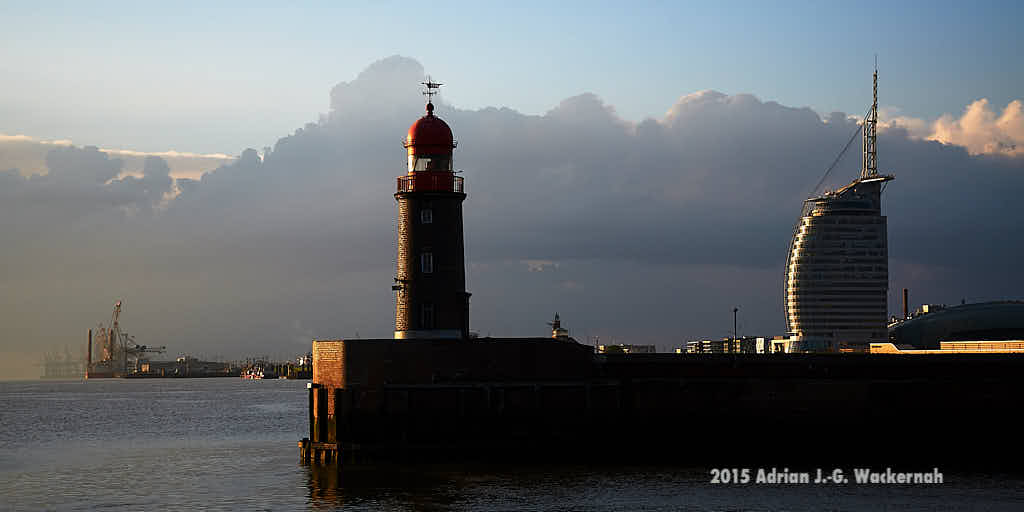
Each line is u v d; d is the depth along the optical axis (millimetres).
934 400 71938
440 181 79188
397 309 80438
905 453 71938
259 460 88812
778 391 72688
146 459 93125
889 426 72125
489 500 61812
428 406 73250
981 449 71688
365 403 74125
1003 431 71562
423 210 79562
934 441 71875
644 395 73125
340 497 63531
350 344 74750
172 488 72562
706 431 72938
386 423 73500
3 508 65625
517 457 72750
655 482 66938
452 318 79125
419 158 80000
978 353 72312
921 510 58469
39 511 64438
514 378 73438
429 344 73625
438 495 63438
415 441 73250
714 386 72938
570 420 73125
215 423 151250
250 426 142125
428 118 81312
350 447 74000
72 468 86625
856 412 72250
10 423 160000
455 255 79750
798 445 72500
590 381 73438
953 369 72062
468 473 70500
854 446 72312
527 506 60000
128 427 145625
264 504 64188
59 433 135250
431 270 79062
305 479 72125
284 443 108812
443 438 73125
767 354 73250
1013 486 65062
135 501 67312
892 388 72062
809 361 72750
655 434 73062
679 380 72938
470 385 72938
